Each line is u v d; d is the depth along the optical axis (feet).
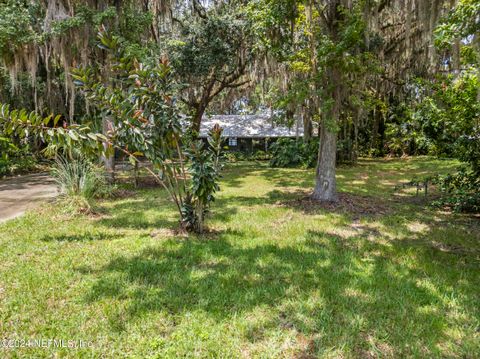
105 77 27.37
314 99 25.44
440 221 18.83
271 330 8.13
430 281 10.92
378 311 9.05
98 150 14.06
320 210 21.63
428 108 19.85
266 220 19.10
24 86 42.68
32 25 29.40
